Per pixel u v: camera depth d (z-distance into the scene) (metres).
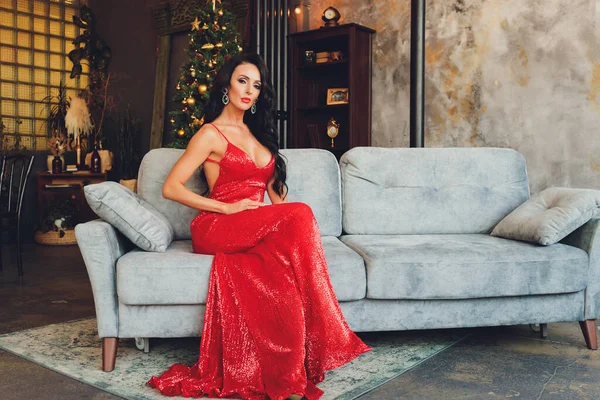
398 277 2.43
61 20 7.60
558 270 2.53
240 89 2.52
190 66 5.16
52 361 2.45
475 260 2.47
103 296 2.29
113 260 2.30
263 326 2.10
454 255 2.48
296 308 2.09
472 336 2.81
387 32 5.55
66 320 3.17
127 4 7.58
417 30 4.35
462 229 3.17
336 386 2.14
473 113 5.05
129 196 2.42
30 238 6.95
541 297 2.56
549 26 4.62
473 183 3.23
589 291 2.59
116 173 7.60
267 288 2.13
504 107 4.88
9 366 2.39
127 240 2.55
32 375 2.28
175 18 6.97
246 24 6.01
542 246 2.60
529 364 2.39
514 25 4.80
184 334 2.30
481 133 5.02
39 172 6.71
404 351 2.56
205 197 2.65
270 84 2.64
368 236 3.02
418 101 4.39
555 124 4.62
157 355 2.52
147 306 2.30
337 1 5.85
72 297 3.79
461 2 5.07
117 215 2.31
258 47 5.82
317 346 2.13
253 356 2.10
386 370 2.31
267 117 2.66
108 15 7.85
